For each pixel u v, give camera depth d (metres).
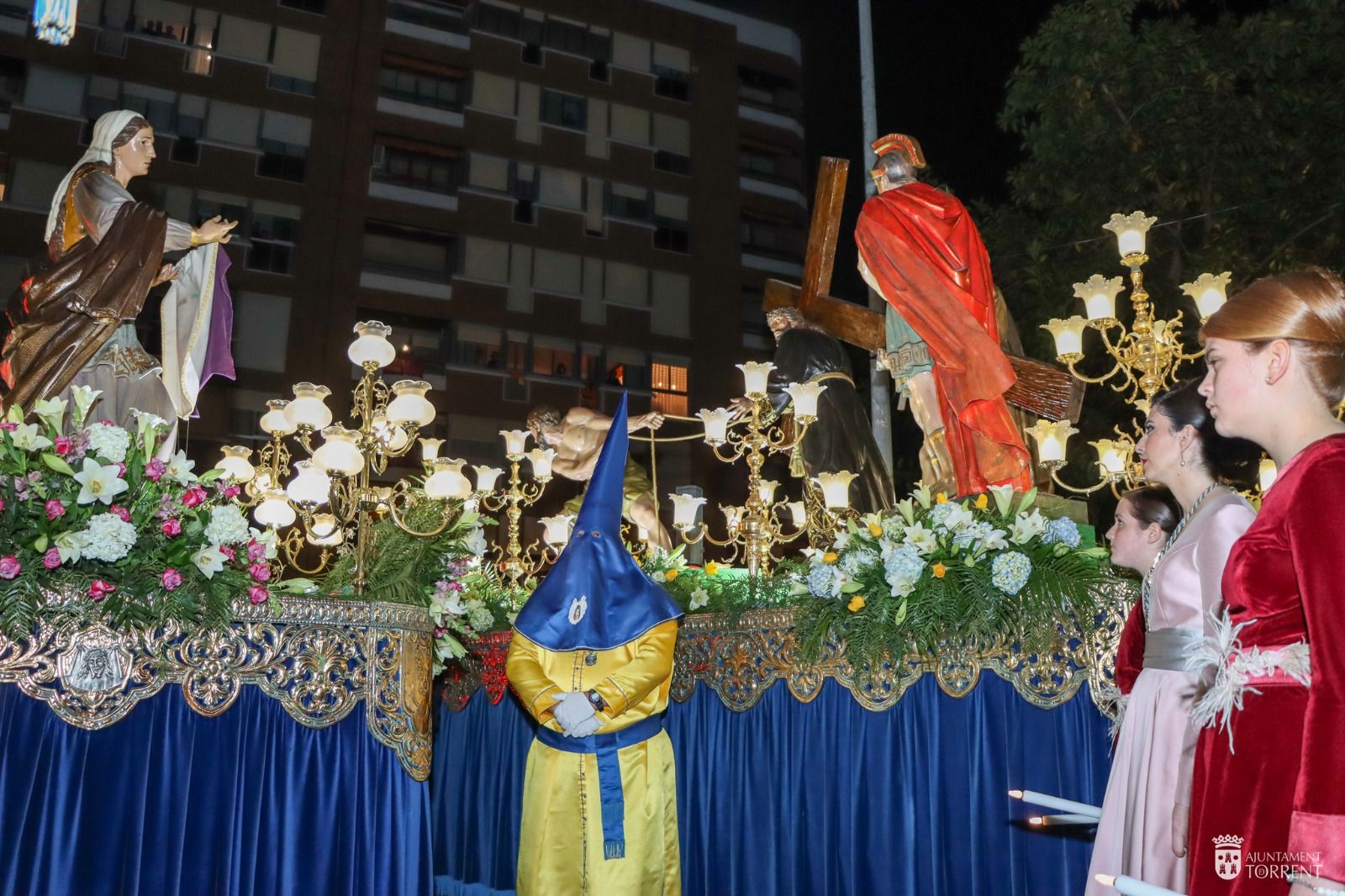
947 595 3.54
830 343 6.26
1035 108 11.59
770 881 4.07
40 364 4.54
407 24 26.67
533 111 27.75
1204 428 2.70
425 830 3.66
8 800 2.98
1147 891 1.75
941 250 4.81
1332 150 10.55
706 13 30.00
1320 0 10.35
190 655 3.28
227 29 24.69
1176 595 2.62
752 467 5.21
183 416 5.00
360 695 3.56
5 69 22.66
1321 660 1.70
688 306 28.53
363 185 25.66
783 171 30.53
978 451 4.60
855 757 3.81
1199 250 10.44
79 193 4.82
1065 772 3.42
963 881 3.48
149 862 3.13
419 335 26.20
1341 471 1.78
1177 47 10.95
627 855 3.68
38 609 3.06
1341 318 1.92
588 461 7.54
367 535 4.05
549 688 3.77
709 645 4.49
